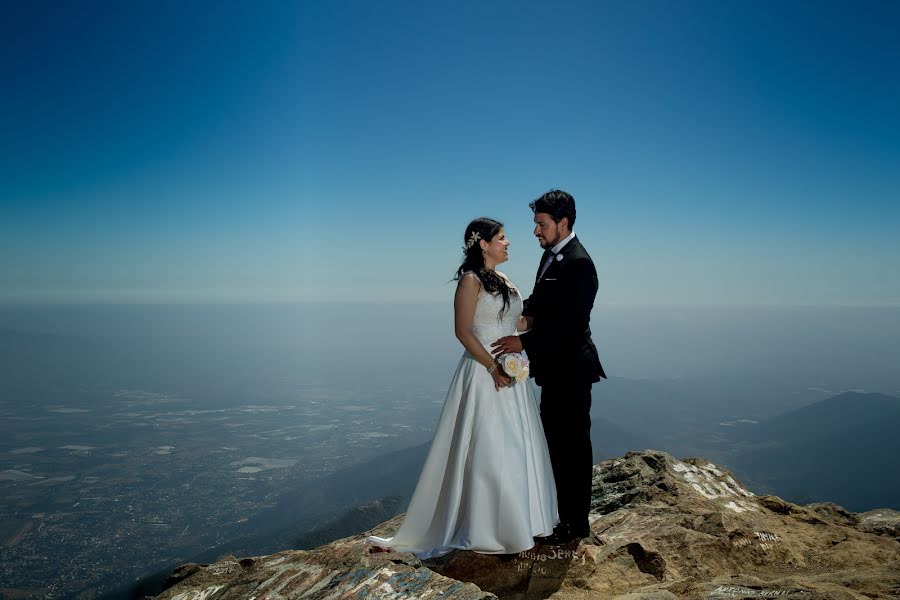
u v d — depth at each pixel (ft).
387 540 13.75
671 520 15.40
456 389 14.17
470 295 14.14
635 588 12.06
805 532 15.34
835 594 9.93
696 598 10.71
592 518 16.92
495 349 13.98
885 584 10.81
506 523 12.89
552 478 14.49
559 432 14.62
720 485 18.97
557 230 15.31
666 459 20.27
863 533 15.28
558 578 12.40
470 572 12.55
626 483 19.02
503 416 13.62
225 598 11.54
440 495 13.80
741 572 13.06
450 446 13.96
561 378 14.65
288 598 10.84
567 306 14.60
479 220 14.55
